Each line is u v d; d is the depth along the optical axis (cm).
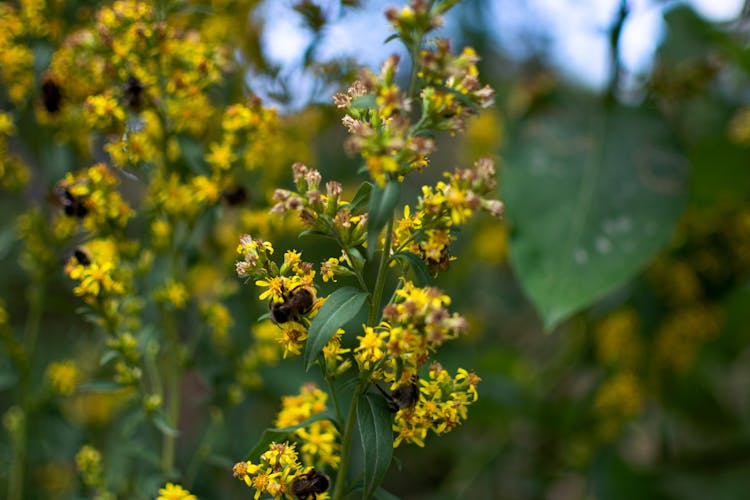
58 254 65
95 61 58
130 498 64
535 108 74
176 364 60
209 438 61
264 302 69
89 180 55
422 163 43
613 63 73
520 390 90
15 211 76
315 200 44
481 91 44
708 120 92
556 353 103
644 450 108
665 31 87
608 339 88
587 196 69
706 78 82
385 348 44
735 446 92
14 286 92
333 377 45
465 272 104
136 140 56
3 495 71
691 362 93
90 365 79
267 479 45
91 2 65
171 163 60
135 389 56
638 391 87
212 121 65
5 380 66
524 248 67
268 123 58
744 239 87
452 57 43
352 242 45
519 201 69
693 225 88
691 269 89
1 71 62
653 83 82
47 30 62
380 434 44
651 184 69
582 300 65
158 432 64
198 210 59
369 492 43
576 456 90
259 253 46
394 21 43
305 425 46
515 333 117
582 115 73
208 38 66
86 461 59
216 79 58
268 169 70
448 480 97
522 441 94
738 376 117
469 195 43
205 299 69
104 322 55
